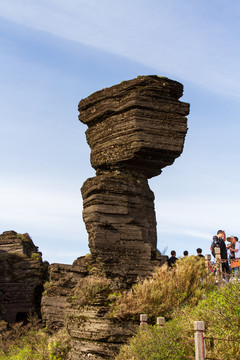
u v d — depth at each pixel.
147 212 21.08
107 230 19.53
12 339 27.73
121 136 20.50
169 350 12.06
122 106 20.53
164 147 20.20
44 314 23.92
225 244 18.80
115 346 16.34
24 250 37.28
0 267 34.72
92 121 22.16
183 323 13.75
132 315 16.56
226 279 17.39
